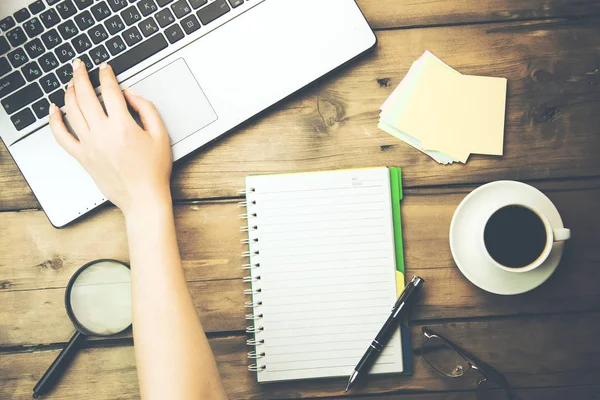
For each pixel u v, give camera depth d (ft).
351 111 2.46
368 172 2.38
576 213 2.46
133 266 2.02
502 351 2.43
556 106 2.49
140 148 2.14
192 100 2.29
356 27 2.34
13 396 2.38
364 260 2.38
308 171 2.45
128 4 2.25
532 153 2.47
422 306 2.42
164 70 2.27
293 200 2.38
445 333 2.43
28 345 2.39
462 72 2.49
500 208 2.19
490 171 2.46
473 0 2.49
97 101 2.15
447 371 2.40
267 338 2.36
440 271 2.43
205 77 2.29
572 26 2.49
